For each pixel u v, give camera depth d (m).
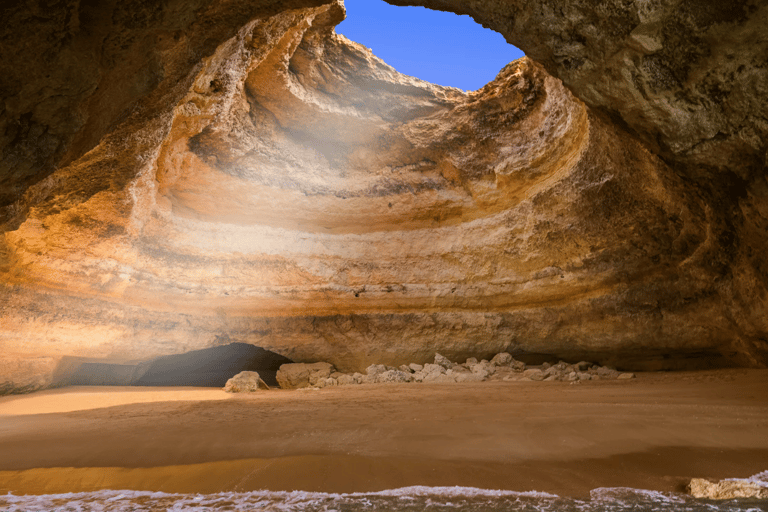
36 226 9.49
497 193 14.01
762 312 8.59
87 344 11.51
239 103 12.62
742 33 6.06
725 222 8.57
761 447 4.61
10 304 9.80
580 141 11.66
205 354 14.84
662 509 3.27
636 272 11.48
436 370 13.45
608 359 12.93
